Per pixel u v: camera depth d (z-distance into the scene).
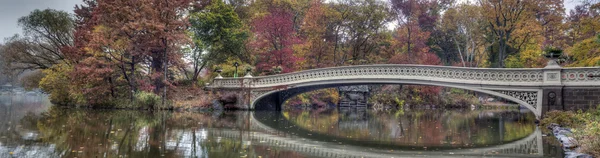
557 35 31.66
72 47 24.08
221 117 19.11
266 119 18.83
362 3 36.31
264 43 29.59
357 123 17.53
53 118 16.77
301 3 39.81
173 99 24.42
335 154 8.95
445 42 42.97
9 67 29.55
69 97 26.62
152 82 24.48
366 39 37.28
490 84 16.11
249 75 24.88
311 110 29.14
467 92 39.16
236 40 29.75
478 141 11.24
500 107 35.94
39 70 32.25
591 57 18.81
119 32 23.23
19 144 9.47
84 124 14.34
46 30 27.69
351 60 37.25
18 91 56.22
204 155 8.52
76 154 8.29
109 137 10.95
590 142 8.14
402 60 34.03
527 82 15.42
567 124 13.00
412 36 35.97
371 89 36.25
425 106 34.28
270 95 26.39
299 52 31.77
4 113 19.30
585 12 26.78
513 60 33.66
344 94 35.31
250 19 37.38
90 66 22.67
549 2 27.50
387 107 33.41
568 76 14.77
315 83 21.55
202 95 25.11
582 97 14.39
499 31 30.67
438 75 17.69
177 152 8.82
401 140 11.50
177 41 23.80
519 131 13.76
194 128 13.74
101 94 24.70
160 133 12.09
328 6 36.12
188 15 26.39
